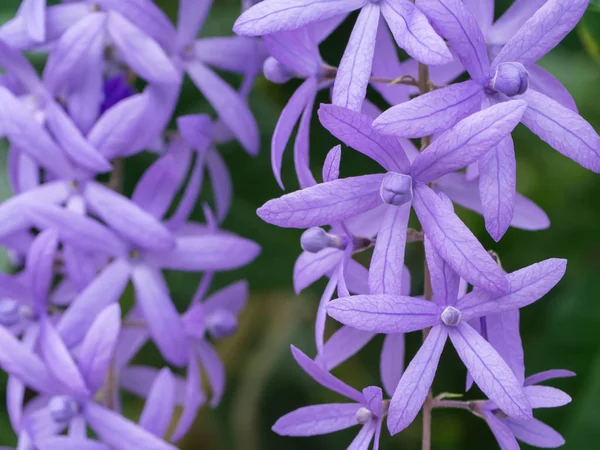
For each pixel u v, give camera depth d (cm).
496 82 22
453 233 22
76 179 27
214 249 28
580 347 31
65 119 27
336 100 23
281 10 23
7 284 28
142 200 27
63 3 28
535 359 31
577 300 31
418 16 22
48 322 27
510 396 22
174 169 27
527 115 23
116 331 26
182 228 29
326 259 25
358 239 24
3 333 26
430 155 22
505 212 22
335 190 22
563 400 23
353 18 30
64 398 26
